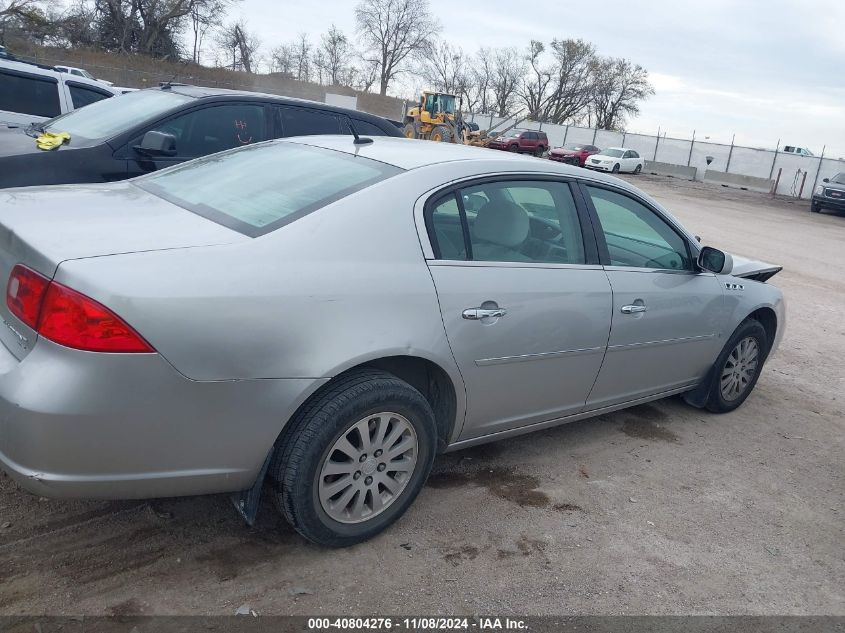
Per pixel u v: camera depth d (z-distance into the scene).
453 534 3.13
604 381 3.88
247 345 2.43
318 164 3.33
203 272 2.42
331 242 2.73
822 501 3.90
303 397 2.57
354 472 2.83
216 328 2.38
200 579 2.66
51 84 9.04
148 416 2.32
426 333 2.88
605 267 3.73
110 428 2.28
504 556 3.02
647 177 39.03
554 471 3.84
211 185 3.29
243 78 53.16
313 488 2.70
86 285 2.24
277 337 2.49
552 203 3.57
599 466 3.96
